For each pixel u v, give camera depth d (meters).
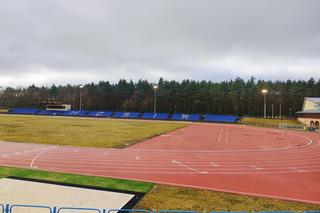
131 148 30.44
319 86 136.75
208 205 13.71
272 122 89.06
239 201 14.34
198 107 127.69
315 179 18.92
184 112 128.62
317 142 41.72
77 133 44.00
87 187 16.06
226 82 147.50
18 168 20.11
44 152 26.70
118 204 13.65
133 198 14.51
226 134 50.91
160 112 130.50
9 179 17.33
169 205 13.62
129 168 21.03
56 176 18.25
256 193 15.72
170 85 139.00
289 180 18.59
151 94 134.12
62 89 171.50
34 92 169.25
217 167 22.02
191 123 85.12
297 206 13.78
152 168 21.19
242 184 17.45
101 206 13.34
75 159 23.78
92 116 107.38
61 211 12.62
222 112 127.88
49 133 42.97
